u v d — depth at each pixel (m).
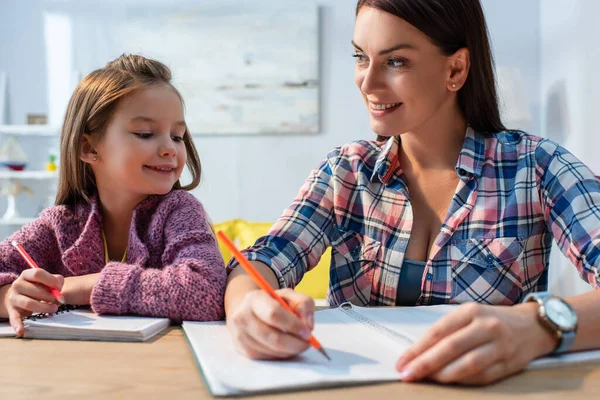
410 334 0.66
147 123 1.02
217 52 3.19
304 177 3.17
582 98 2.42
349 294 1.08
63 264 1.04
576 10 2.48
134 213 1.03
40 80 3.29
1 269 1.00
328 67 3.16
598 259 0.84
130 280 0.85
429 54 0.92
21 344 0.70
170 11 3.21
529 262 1.01
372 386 0.52
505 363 0.54
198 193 3.21
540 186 1.00
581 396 0.50
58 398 0.50
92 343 0.71
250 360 0.59
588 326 0.63
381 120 0.96
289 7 3.15
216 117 3.19
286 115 3.16
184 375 0.57
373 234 1.07
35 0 3.29
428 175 1.06
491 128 1.06
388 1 0.89
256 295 0.62
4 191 3.13
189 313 0.82
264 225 2.59
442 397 0.49
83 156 1.06
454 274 1.00
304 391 0.51
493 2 3.05
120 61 1.11
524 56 3.04
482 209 1.01
